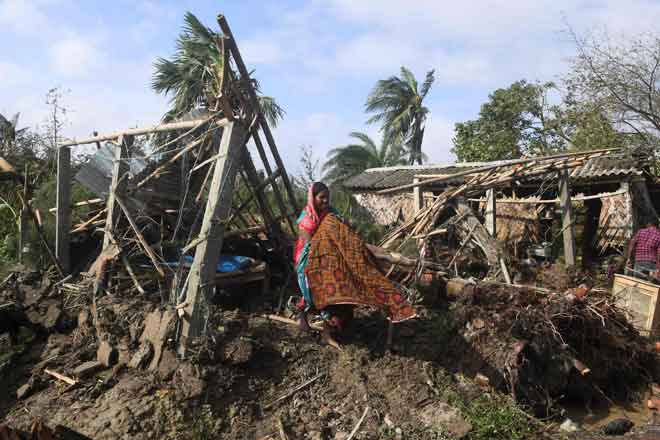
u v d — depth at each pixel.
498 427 4.11
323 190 4.71
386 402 4.33
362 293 4.45
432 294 5.88
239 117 4.98
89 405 4.16
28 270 6.21
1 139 10.25
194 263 4.67
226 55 4.98
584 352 5.25
